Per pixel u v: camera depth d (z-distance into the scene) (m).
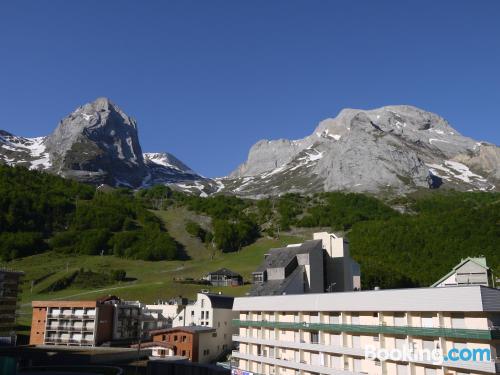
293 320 74.38
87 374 80.12
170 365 78.81
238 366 86.56
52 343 120.62
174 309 142.62
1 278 119.44
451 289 50.22
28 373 81.25
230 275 188.88
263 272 100.56
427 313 53.03
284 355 75.31
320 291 97.62
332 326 65.00
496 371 45.09
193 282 188.88
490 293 48.31
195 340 107.88
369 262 171.50
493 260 155.62
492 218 189.62
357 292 62.03
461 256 167.88
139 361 100.50
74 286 192.12
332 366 65.12
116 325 125.81
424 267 168.12
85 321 120.31
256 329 83.31
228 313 120.88
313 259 98.44
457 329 48.81
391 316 57.12
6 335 119.31
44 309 123.75
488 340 46.72
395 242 196.88
